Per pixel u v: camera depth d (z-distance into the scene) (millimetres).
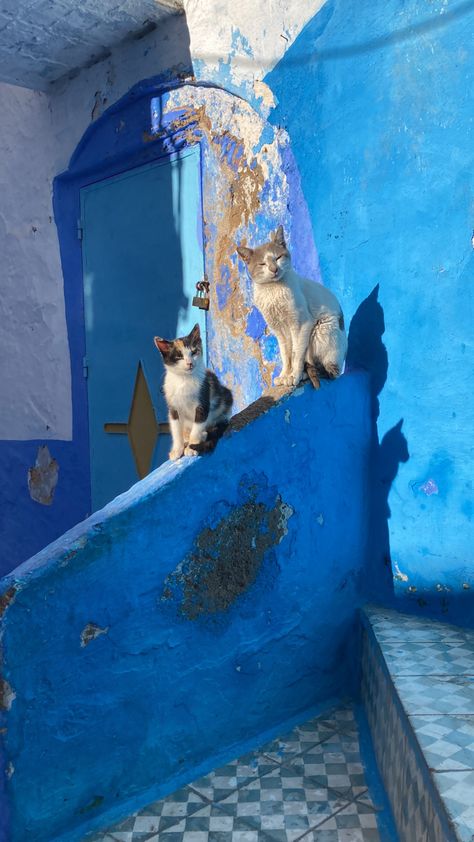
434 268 3162
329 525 3416
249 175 4129
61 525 5969
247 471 3035
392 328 3381
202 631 2934
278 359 4039
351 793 2762
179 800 2760
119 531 2633
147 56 4598
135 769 2752
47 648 2471
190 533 2852
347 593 3537
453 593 3207
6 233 6211
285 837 2521
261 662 3176
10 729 2393
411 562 3367
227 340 4410
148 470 5082
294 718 3326
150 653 2764
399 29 3203
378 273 3424
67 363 5762
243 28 3953
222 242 4367
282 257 3090
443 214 3104
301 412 3232
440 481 3215
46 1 4160
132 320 5141
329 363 3322
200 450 2865
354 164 3490
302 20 3654
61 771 2537
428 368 3227
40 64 5055
